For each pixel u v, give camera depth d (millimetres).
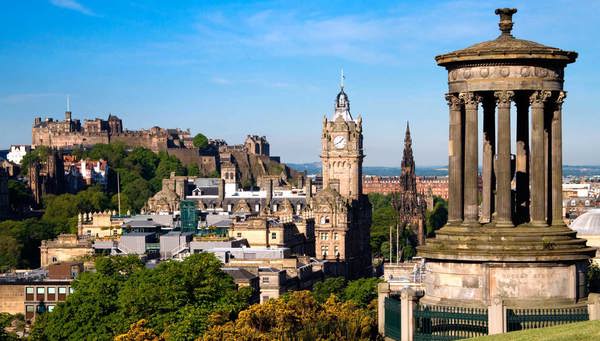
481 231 81688
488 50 80875
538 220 81812
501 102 81250
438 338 79375
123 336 174875
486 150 85125
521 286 80312
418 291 86125
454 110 83250
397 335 82750
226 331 163750
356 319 118062
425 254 82875
